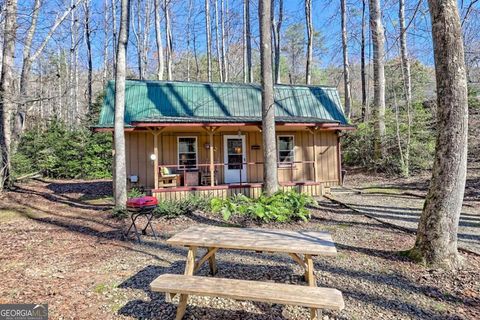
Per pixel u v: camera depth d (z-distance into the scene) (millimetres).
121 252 4816
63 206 8789
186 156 10930
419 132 13477
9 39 10188
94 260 4426
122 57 7730
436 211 3959
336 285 3508
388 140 13805
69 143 16062
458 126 3826
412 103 14398
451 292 3277
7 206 8586
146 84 10969
